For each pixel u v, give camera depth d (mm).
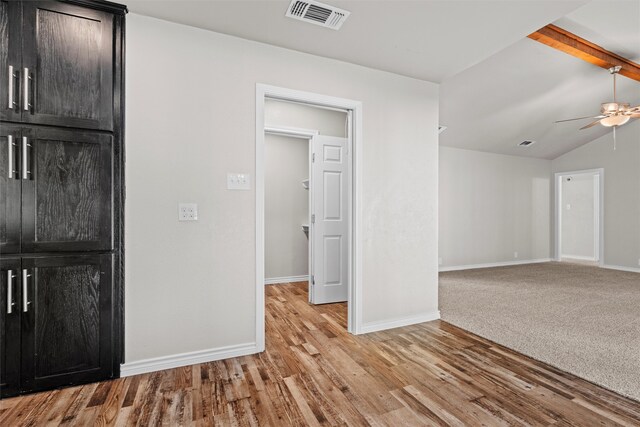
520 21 2086
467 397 1771
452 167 6000
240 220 2279
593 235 7438
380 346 2447
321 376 1992
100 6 1879
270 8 1957
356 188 2688
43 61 1756
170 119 2100
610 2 2717
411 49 2443
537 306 3492
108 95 1897
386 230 2822
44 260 1750
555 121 5387
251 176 2316
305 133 4109
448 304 3568
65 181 1799
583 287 4457
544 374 2025
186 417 1582
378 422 1557
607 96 4699
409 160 2930
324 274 3623
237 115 2273
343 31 2203
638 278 5125
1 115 1667
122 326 1970
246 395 1777
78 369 1839
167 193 2088
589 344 2465
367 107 2730
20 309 1713
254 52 2328
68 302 1812
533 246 7012
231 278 2252
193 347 2146
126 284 1996
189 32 2150
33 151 1733
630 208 5930
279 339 2578
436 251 3074
